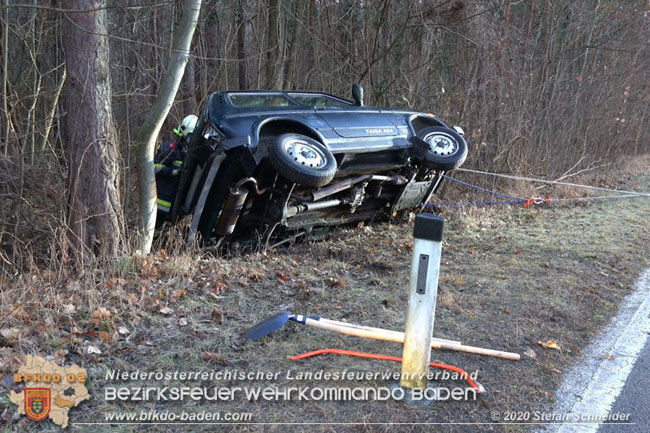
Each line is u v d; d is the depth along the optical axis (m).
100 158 5.36
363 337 4.29
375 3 11.55
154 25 9.27
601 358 4.45
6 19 6.05
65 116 5.47
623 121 15.55
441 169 7.19
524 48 12.89
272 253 6.63
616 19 15.54
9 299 4.57
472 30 11.20
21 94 7.70
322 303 5.14
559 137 13.58
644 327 5.08
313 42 12.30
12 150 6.50
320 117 6.43
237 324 4.57
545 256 6.97
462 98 11.27
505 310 5.12
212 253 6.38
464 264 6.51
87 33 5.14
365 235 7.57
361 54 12.06
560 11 13.65
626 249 7.44
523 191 10.91
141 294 4.92
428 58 11.55
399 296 5.39
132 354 4.01
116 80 8.41
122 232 5.63
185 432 3.18
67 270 5.34
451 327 4.72
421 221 3.37
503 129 11.63
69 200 5.42
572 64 14.95
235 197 5.84
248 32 12.09
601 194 11.74
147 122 5.55
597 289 5.96
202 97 11.58
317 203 6.46
